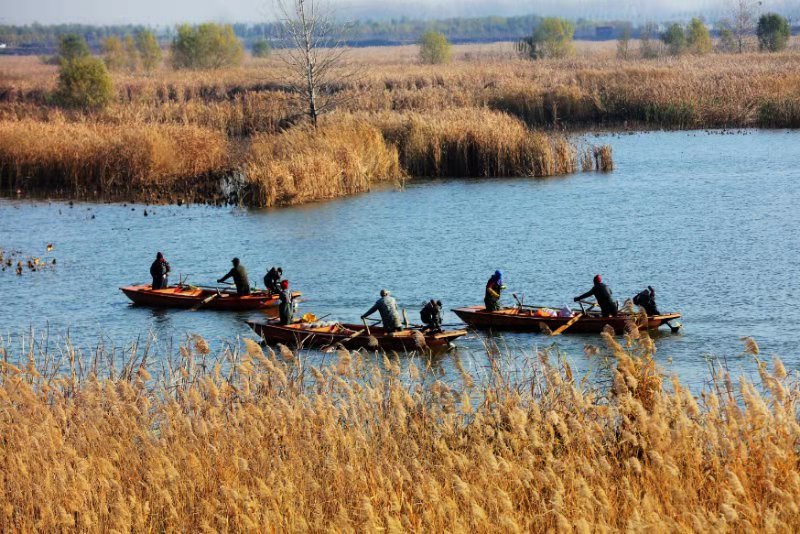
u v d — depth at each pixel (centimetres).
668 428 4656
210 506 4366
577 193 16612
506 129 19850
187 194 17862
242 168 18488
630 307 7806
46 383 6047
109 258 13150
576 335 9031
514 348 8681
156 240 14175
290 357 6238
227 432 5262
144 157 18838
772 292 9956
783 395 4656
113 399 5553
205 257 13025
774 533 3734
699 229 13212
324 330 9075
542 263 11788
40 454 5009
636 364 5278
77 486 4628
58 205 17362
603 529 3906
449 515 4194
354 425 5334
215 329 9838
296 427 5222
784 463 4297
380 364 8275
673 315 8788
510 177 19062
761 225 13250
